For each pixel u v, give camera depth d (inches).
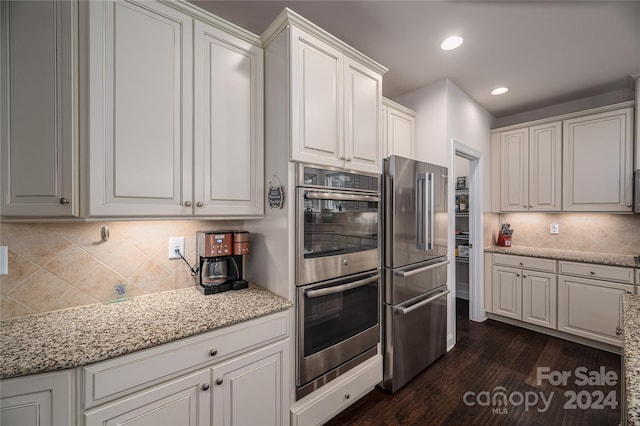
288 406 58.1
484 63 92.2
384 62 91.5
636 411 24.5
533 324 116.8
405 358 81.4
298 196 59.0
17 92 44.0
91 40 44.6
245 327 51.7
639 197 96.7
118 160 47.0
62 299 53.8
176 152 53.2
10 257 49.7
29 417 35.4
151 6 50.4
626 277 94.8
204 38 56.8
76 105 44.5
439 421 68.0
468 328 120.7
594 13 68.8
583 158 110.7
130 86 48.2
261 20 73.2
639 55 87.3
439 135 103.3
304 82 59.6
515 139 128.7
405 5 66.9
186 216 54.7
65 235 54.3
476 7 67.5
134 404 40.4
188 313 51.9
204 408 46.9
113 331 44.4
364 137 72.8
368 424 67.0
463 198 159.2
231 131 60.5
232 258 67.5
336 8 67.8
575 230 122.3
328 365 64.0
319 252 62.9
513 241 140.1
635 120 99.3
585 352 99.3
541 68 95.6
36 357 36.5
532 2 65.7
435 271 92.3
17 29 44.1
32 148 44.1
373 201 75.4
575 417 68.8
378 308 77.5
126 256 60.5
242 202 62.6
